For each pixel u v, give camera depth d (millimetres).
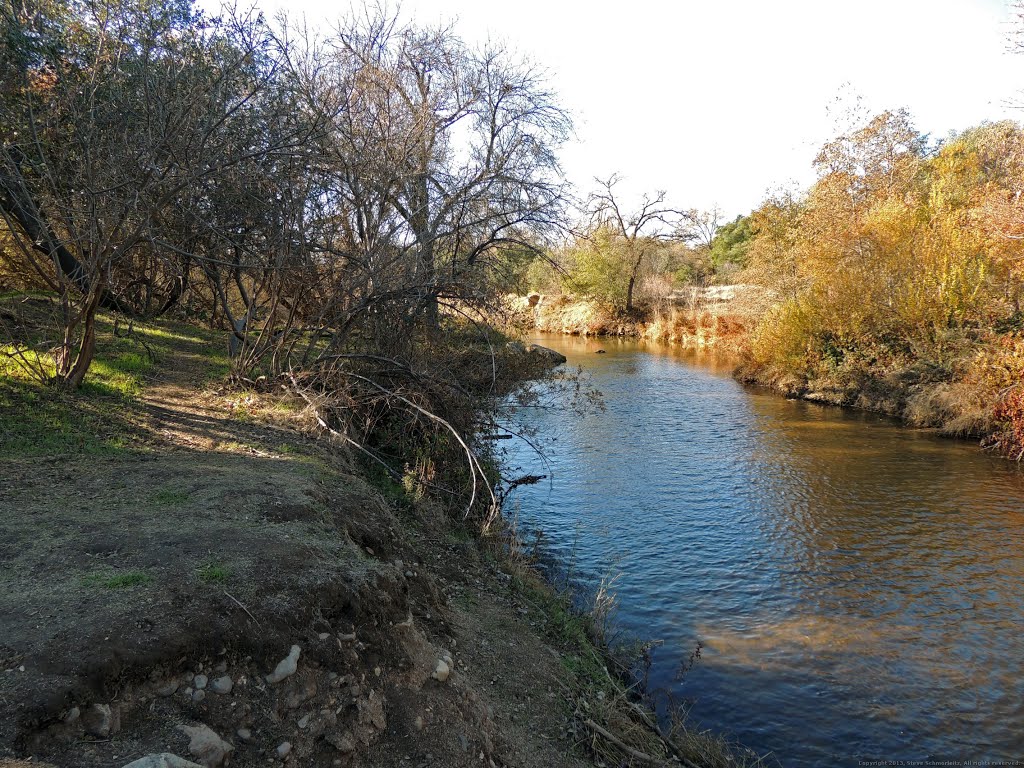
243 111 8836
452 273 11719
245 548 4691
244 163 8594
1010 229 16203
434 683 4520
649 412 19891
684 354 36781
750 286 34969
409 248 10906
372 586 4723
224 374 11703
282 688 3760
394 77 12453
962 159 23906
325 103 9383
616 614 7789
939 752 5625
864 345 21703
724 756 5348
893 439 16422
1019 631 7465
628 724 5344
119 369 10484
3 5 8875
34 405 7820
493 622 6312
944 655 7016
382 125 11594
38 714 3018
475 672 5262
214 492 5879
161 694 3439
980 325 18469
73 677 3227
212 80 8539
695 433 17141
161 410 8883
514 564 8133
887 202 22703
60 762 2918
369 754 3814
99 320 14664
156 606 3826
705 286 55688
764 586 8562
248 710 3592
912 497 12023
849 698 6305
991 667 6793
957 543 9922
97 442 7137
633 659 6762
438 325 12906
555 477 13258
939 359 19000
